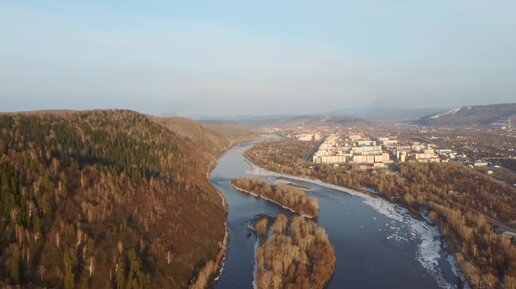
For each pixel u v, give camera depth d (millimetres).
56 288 118812
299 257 165250
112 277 131625
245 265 171125
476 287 148250
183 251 163375
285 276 152125
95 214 152000
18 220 131000
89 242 136750
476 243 182750
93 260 132500
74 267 127312
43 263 124062
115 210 161875
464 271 160375
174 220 179750
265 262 162875
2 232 126062
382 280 159750
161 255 152250
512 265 155125
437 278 161125
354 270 168750
